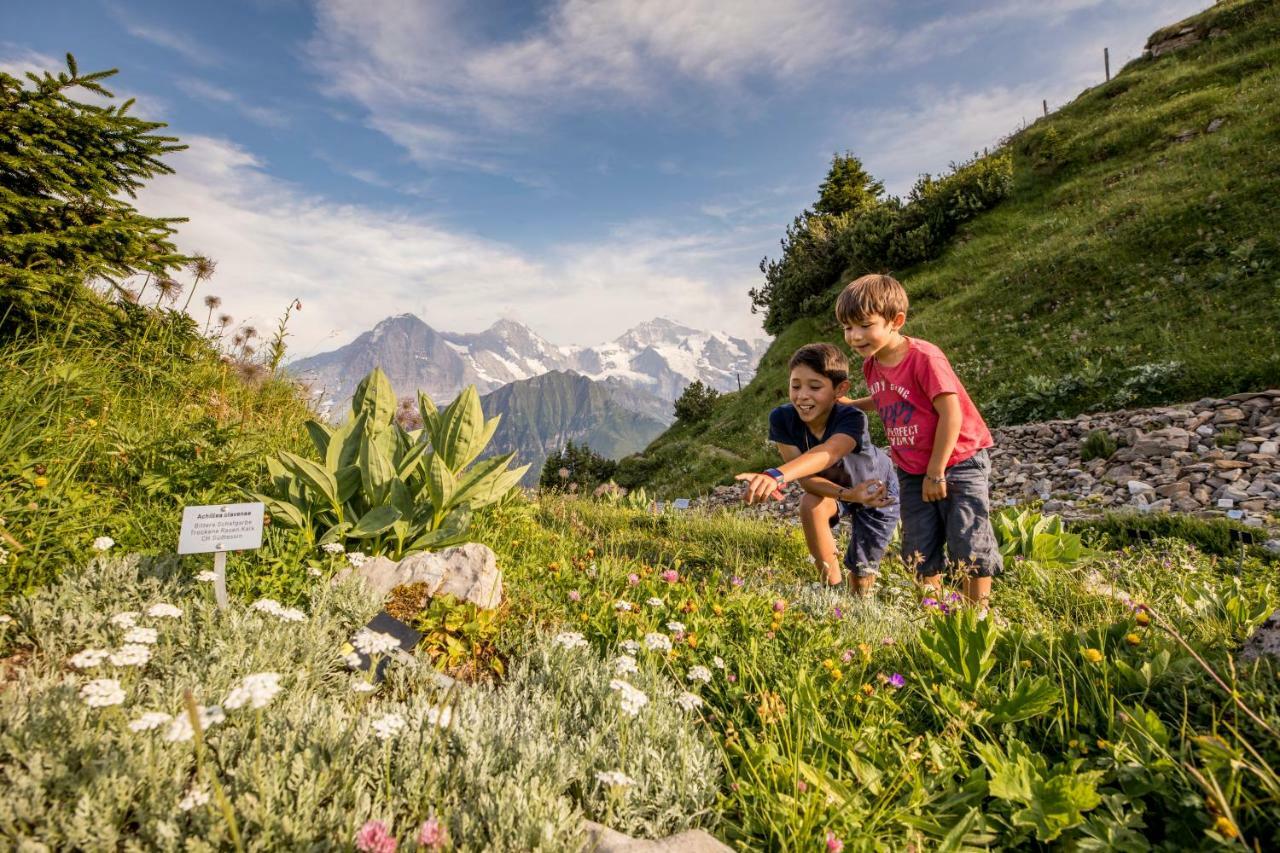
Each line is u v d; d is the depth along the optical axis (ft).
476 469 14.23
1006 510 22.40
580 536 20.45
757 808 6.20
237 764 5.65
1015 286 60.64
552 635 9.71
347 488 13.01
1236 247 46.73
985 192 84.64
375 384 14.62
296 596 9.74
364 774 5.68
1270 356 35.65
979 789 6.14
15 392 12.42
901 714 7.86
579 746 6.73
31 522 9.42
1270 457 27.66
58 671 7.14
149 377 18.78
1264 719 5.96
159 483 11.93
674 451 74.08
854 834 5.66
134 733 5.76
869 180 128.88
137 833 4.91
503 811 5.26
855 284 13.25
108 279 19.20
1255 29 91.97
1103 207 65.92
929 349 12.72
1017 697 7.19
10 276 15.98
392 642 7.52
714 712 7.83
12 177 17.28
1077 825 5.49
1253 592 12.72
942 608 11.62
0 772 5.30
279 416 22.75
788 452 14.67
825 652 9.50
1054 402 42.39
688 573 16.12
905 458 13.38
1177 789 5.61
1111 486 30.01
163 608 6.69
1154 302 46.96
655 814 6.08
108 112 17.58
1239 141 61.87
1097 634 8.57
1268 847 5.06
